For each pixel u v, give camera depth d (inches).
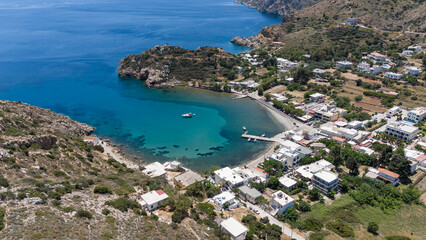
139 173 5723.4
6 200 3329.2
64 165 5123.0
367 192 5226.4
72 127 7613.2
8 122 5659.5
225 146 7445.9
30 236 2827.3
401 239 4188.0
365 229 4451.3
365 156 6323.8
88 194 4170.8
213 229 4082.2
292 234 4335.6
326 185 5393.7
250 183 5629.9
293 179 5866.1
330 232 4347.9
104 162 6186.0
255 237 4163.4
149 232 3565.5
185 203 4335.6
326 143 7052.2
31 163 4645.7
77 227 3206.2
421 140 7155.5
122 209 3909.9
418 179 5792.3
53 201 3575.3
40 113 7490.2
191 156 7003.0
